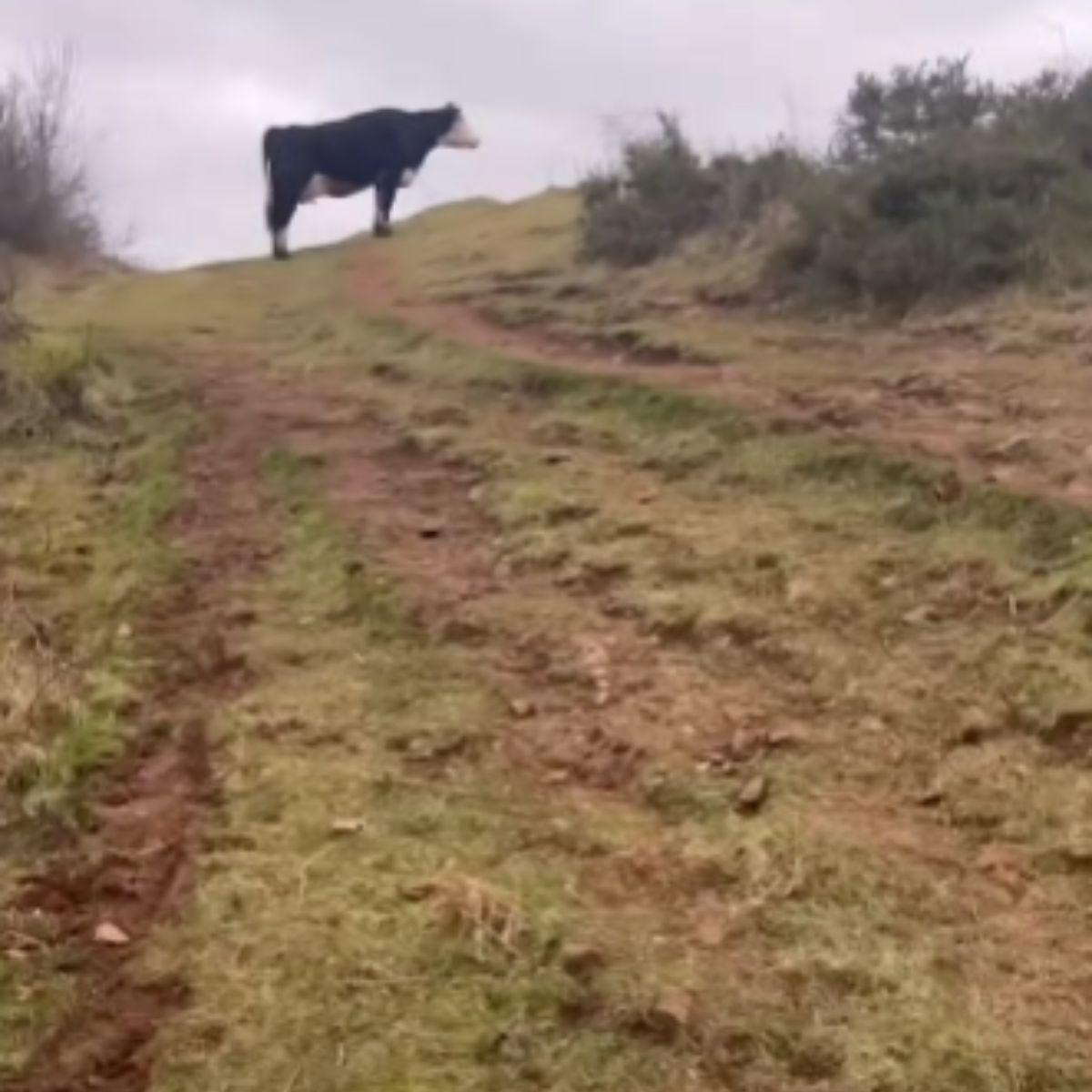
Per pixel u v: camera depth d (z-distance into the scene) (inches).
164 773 205.6
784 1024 144.6
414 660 235.9
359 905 165.0
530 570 273.3
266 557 292.0
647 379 387.2
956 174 476.4
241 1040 144.4
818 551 263.4
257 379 459.2
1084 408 322.3
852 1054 140.3
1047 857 172.4
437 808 187.2
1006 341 386.3
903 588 246.1
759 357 410.9
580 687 223.9
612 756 201.9
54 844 186.2
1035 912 163.5
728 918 163.0
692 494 304.2
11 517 319.0
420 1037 143.9
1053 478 280.8
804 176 551.5
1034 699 205.6
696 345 429.4
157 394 433.1
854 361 396.5
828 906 163.9
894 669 219.6
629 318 486.3
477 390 412.2
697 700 216.8
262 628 253.3
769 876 169.5
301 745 206.8
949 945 157.2
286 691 225.1
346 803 188.9
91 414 402.6
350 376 454.9
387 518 309.3
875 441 309.4
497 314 523.2
